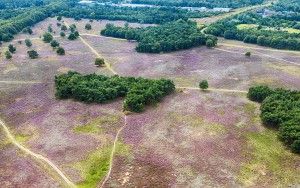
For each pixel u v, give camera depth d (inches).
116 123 4288.9
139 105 4500.5
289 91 4722.0
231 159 3592.5
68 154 3735.2
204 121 4279.0
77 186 3307.1
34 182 3358.8
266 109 4311.0
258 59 6269.7
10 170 3533.5
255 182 3282.5
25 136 4111.7
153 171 3427.7
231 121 4279.0
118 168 3494.1
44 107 4731.8
